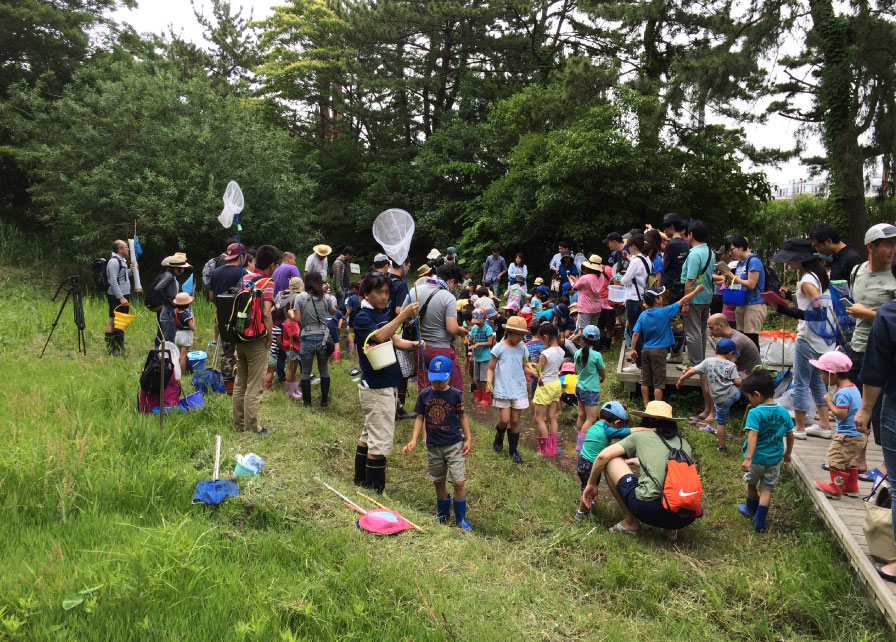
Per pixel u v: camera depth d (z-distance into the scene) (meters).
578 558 4.88
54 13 16.86
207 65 34.16
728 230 19.14
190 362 8.27
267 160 17.16
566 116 19.86
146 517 4.27
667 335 7.56
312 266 10.69
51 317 10.53
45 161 14.62
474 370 9.82
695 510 4.91
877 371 3.49
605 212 17.17
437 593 3.85
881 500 4.43
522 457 7.19
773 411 5.30
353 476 5.91
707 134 18.39
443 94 29.11
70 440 5.16
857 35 14.54
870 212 22.02
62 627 2.99
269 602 3.48
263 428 6.42
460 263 21.27
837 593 4.39
